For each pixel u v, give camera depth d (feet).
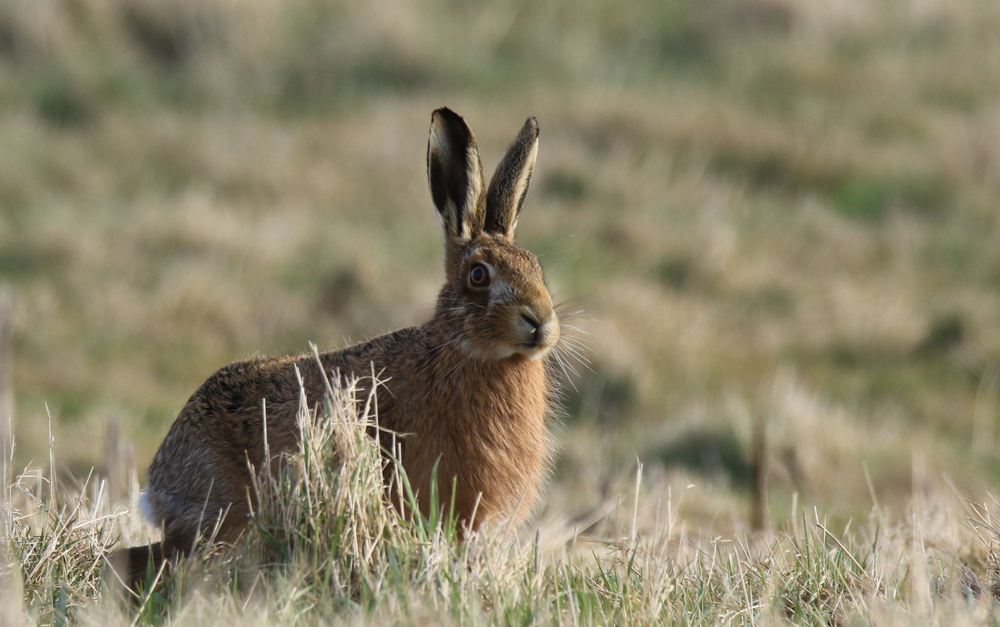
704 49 212.64
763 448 77.10
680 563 52.06
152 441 96.02
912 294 137.28
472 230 56.90
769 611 42.80
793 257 146.92
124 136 168.35
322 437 46.83
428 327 54.54
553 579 46.24
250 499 50.75
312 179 159.33
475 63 202.39
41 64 187.32
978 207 161.27
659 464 91.61
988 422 110.11
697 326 126.62
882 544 52.49
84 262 131.75
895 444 100.07
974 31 219.41
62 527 49.65
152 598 43.80
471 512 51.85
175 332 121.39
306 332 123.75
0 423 70.33
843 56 209.97
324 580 43.88
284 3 208.95
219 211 147.74
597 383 112.68
